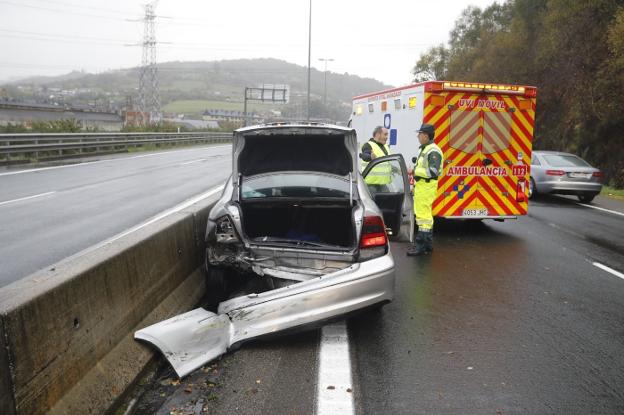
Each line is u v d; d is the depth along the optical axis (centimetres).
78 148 2462
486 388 363
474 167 920
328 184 530
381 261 459
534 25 3023
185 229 527
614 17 2136
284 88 6038
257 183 533
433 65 5138
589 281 652
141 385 350
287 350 421
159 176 1761
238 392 348
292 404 334
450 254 793
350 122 1435
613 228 1055
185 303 488
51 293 274
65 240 788
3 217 977
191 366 374
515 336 463
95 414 291
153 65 7131
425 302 556
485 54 3650
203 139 4506
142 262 404
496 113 914
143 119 6856
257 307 425
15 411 240
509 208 943
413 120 930
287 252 466
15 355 242
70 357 288
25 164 2023
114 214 1020
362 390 356
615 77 2042
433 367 396
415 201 781
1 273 612
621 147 2233
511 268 711
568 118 2561
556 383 373
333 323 470
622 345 447
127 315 369
